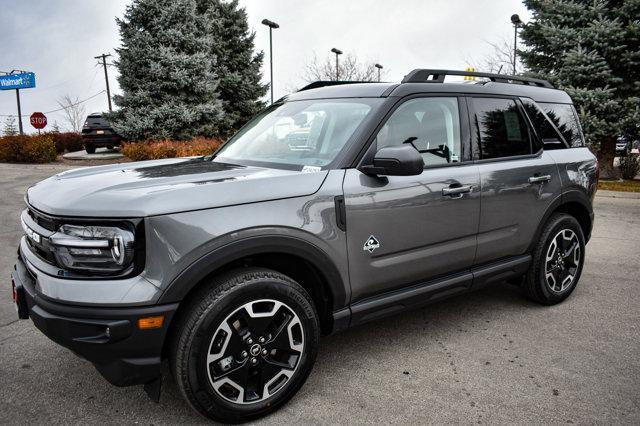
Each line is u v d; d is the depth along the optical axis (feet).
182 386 7.44
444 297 10.79
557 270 13.17
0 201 29.58
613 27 37.27
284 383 8.34
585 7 39.93
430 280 10.55
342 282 8.85
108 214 6.99
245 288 7.63
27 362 10.09
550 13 41.11
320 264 8.46
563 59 39.06
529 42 43.75
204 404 7.58
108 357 7.09
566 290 13.43
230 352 7.73
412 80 10.50
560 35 39.65
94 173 9.60
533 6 43.50
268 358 8.14
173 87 59.06
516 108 12.30
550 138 13.05
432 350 10.72
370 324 12.17
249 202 7.73
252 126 12.23
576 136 14.01
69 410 8.44
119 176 8.87
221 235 7.37
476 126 11.13
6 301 13.53
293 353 8.43
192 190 7.48
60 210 7.22
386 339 11.30
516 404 8.61
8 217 24.88
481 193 10.78
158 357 7.22
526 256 12.48
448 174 10.23
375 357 10.41
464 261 10.87
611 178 43.98
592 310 13.05
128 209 6.98
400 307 9.94
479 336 11.43
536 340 11.20
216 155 11.75
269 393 8.21
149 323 7.00
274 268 8.71
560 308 13.20
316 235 8.31
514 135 12.05
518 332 11.64
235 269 7.90
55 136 77.71
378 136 9.40
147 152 47.78
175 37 58.85
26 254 8.23
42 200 7.97
